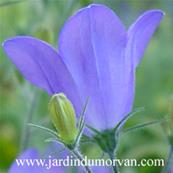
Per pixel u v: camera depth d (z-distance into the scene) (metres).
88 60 0.15
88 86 0.15
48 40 0.21
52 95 0.15
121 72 0.15
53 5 0.25
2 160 0.27
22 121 0.25
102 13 0.15
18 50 0.15
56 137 0.15
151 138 0.27
